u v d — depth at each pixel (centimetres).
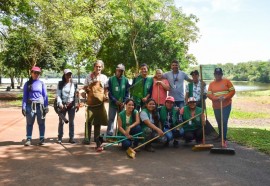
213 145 735
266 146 745
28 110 748
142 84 782
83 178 519
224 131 766
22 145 758
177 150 717
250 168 576
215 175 536
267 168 576
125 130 713
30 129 758
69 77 777
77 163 607
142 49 2655
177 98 827
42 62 3450
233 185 488
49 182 498
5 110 1642
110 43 2712
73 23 1964
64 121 754
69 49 2953
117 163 608
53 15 2091
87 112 762
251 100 2912
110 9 2334
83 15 2081
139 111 776
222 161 623
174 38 2756
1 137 867
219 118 777
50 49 2802
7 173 541
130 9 2430
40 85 759
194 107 754
